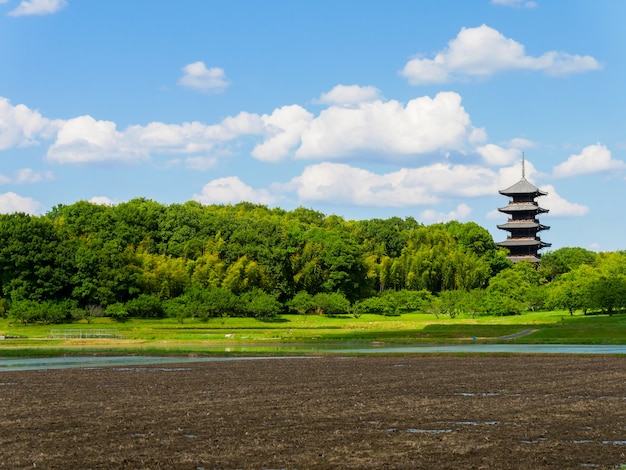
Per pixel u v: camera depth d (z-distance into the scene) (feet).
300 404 139.64
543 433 110.63
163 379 188.75
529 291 649.61
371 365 231.09
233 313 577.02
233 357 279.08
